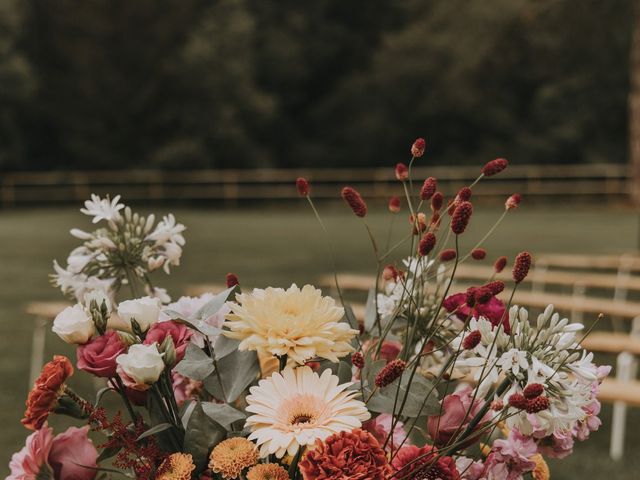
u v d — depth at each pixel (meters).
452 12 29.70
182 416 1.09
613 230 16.28
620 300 7.95
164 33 26.20
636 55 22.19
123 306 1.07
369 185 29.05
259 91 27.81
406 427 1.26
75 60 25.98
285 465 1.06
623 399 3.18
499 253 11.86
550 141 28.47
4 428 4.31
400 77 29.14
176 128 26.75
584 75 28.75
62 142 26.67
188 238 14.57
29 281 9.51
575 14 28.38
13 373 5.39
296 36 30.17
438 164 29.33
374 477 0.87
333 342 1.00
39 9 25.81
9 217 19.86
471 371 1.16
